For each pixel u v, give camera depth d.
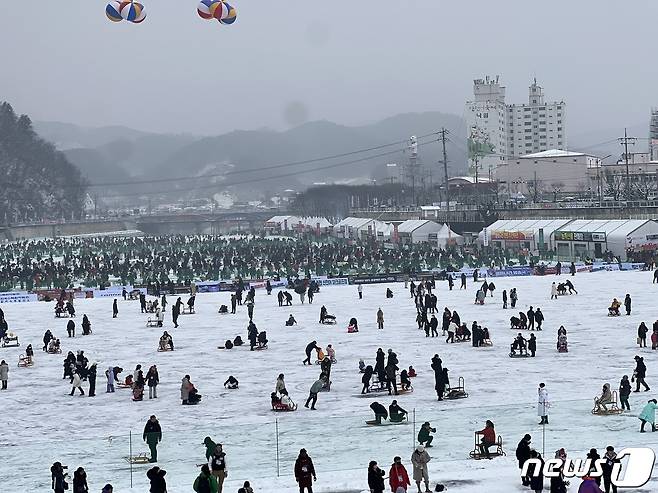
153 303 111.31
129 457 42.78
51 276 151.88
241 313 110.75
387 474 38.56
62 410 59.09
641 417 43.59
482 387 60.56
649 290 115.06
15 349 87.12
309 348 73.25
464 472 39.09
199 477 35.69
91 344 88.19
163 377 69.62
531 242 169.38
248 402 59.22
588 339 79.81
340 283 143.75
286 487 37.84
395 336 86.69
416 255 159.12
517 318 88.19
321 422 45.56
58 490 37.62
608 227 154.50
